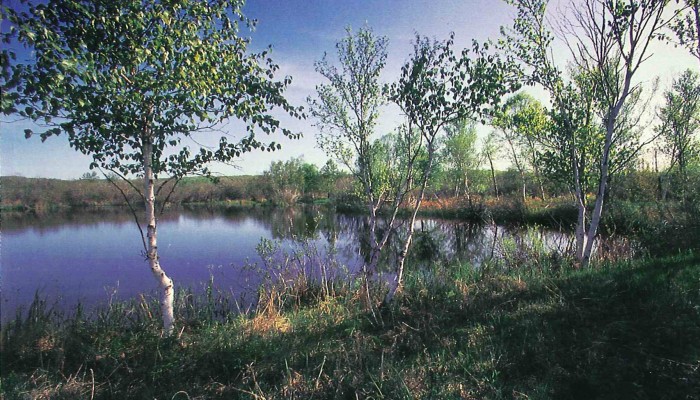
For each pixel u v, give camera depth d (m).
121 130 4.62
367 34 6.68
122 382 3.96
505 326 5.29
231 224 27.42
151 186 5.09
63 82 3.60
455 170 33.34
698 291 5.26
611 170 9.60
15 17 3.25
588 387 3.73
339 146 7.67
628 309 5.21
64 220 30.78
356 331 5.43
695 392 3.32
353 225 24.61
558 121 9.35
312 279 9.24
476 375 4.08
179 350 4.56
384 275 9.84
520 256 10.23
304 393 3.77
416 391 3.74
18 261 13.89
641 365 3.86
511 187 36.75
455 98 6.13
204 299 8.40
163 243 18.47
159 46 4.21
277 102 5.34
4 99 3.23
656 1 7.14
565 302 5.74
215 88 4.68
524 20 9.00
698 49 7.72
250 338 4.95
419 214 29.44
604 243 10.56
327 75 6.96
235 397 3.77
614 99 7.97
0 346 4.59
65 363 4.36
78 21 4.18
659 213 11.20
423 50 6.26
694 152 14.34
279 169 50.53
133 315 7.01
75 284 10.37
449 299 6.62
